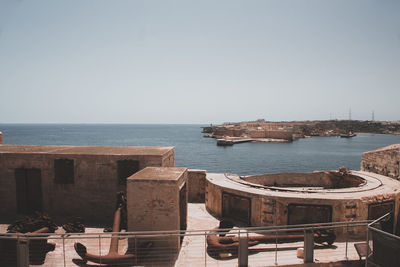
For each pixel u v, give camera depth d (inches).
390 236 350.0
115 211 546.6
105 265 402.6
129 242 458.6
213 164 3134.8
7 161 599.5
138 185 456.4
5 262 398.6
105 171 589.3
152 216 455.8
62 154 592.7
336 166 2997.0
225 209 620.7
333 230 481.1
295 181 853.8
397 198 541.3
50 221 467.2
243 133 7185.0
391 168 796.0
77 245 388.5
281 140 6294.3
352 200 507.2
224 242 455.8
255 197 551.5
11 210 605.3
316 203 513.3
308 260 409.1
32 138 6943.9
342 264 410.9
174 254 443.8
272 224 532.7
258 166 3002.0
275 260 407.2
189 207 701.9
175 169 545.0
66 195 597.0
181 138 7519.7
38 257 406.9
